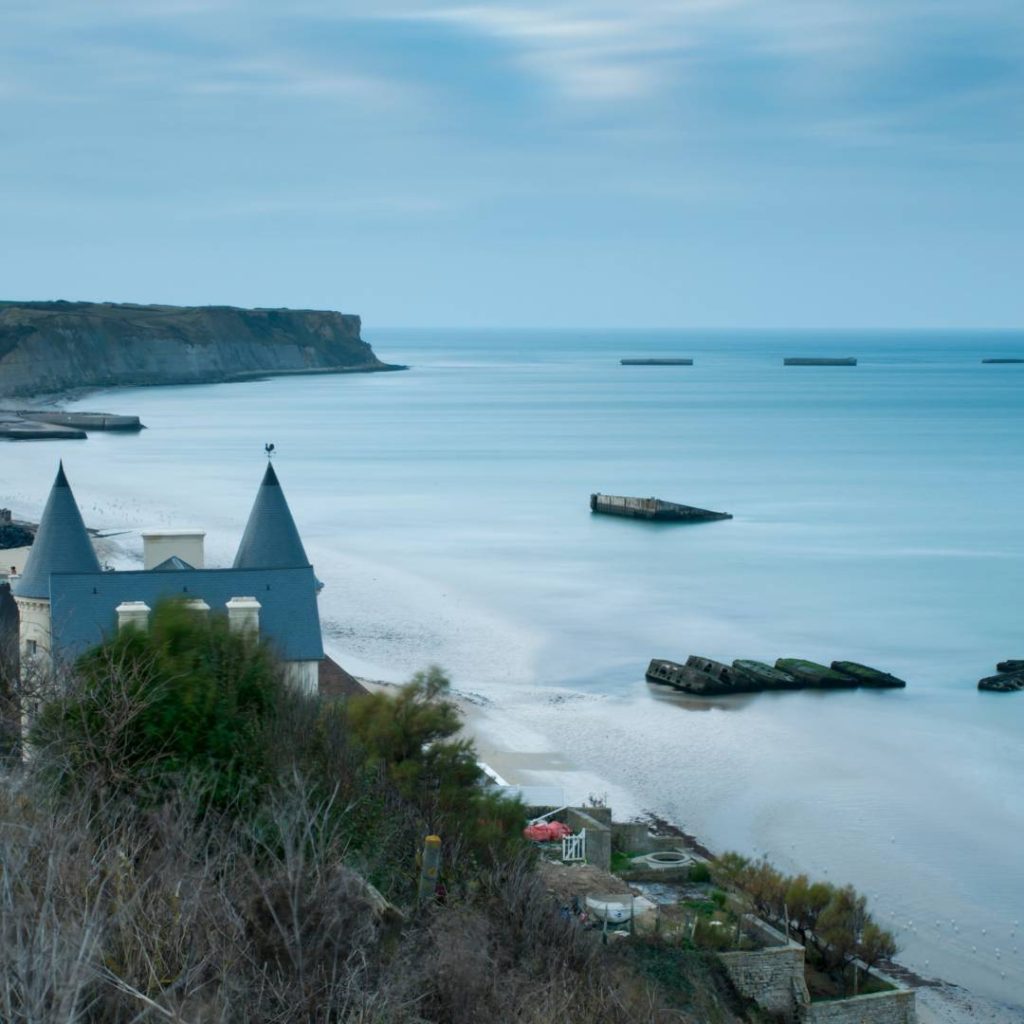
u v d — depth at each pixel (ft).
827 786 260.62
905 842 232.53
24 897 69.82
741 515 620.08
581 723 295.69
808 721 305.73
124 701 105.09
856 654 370.12
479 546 531.50
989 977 183.93
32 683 121.60
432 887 106.52
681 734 290.97
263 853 95.09
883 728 302.25
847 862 222.69
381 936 91.66
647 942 147.23
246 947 77.20
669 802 247.09
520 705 308.40
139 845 86.58
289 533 224.94
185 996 68.85
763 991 149.18
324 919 81.20
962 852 228.84
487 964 95.45
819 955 167.84
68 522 203.82
